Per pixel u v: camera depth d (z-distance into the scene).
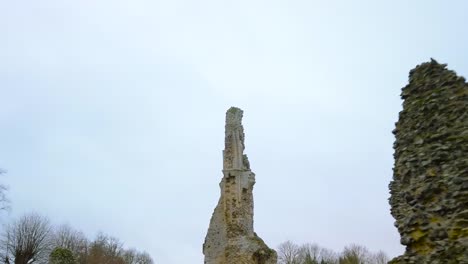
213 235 20.81
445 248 7.38
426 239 7.74
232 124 22.86
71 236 66.25
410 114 9.03
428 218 7.85
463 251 7.11
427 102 8.75
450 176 7.82
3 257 47.94
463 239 7.18
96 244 71.62
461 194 7.54
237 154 22.12
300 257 77.25
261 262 20.11
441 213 7.69
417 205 8.11
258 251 20.09
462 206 7.46
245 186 21.50
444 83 8.71
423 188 8.10
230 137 22.53
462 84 8.49
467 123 8.09
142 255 87.19
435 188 7.94
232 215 20.83
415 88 9.18
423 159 8.35
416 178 8.38
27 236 49.75
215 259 20.30
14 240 49.09
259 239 20.80
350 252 71.25
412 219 8.06
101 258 67.75
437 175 8.02
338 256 75.50
